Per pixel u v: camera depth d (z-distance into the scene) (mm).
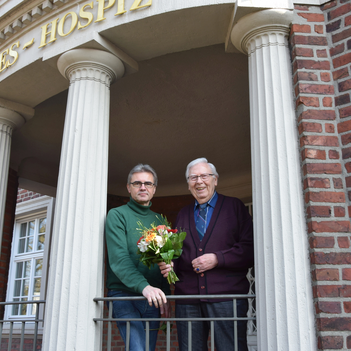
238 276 2723
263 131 2697
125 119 5273
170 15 3012
